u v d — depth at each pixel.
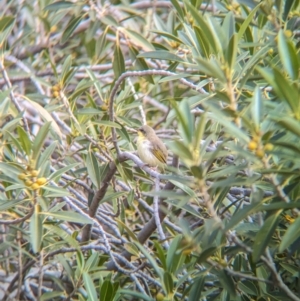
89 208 8.70
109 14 10.59
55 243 7.93
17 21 13.02
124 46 13.19
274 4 6.86
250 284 6.63
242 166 5.37
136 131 9.62
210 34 5.70
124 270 7.73
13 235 8.45
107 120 8.64
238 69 6.87
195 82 10.55
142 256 8.07
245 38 7.61
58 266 9.41
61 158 8.87
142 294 6.45
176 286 6.16
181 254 6.27
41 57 12.20
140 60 9.55
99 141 8.78
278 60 7.00
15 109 9.26
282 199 5.28
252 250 5.60
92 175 8.25
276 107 5.40
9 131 8.21
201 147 5.35
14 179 7.11
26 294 8.81
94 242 8.83
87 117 8.94
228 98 5.46
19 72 10.57
